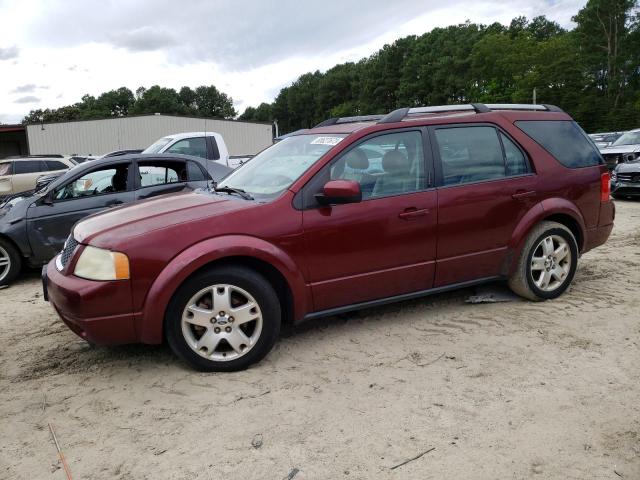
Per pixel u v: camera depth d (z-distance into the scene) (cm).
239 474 256
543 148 482
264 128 4278
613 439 275
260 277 362
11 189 1519
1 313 537
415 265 420
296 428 293
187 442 284
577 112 6019
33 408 327
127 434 294
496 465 257
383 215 401
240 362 363
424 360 374
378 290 411
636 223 927
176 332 352
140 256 340
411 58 10206
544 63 6431
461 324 438
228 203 379
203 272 353
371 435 284
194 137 1097
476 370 355
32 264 670
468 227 438
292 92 14975
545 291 482
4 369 387
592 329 420
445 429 288
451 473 252
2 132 4250
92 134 3878
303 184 383
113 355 402
